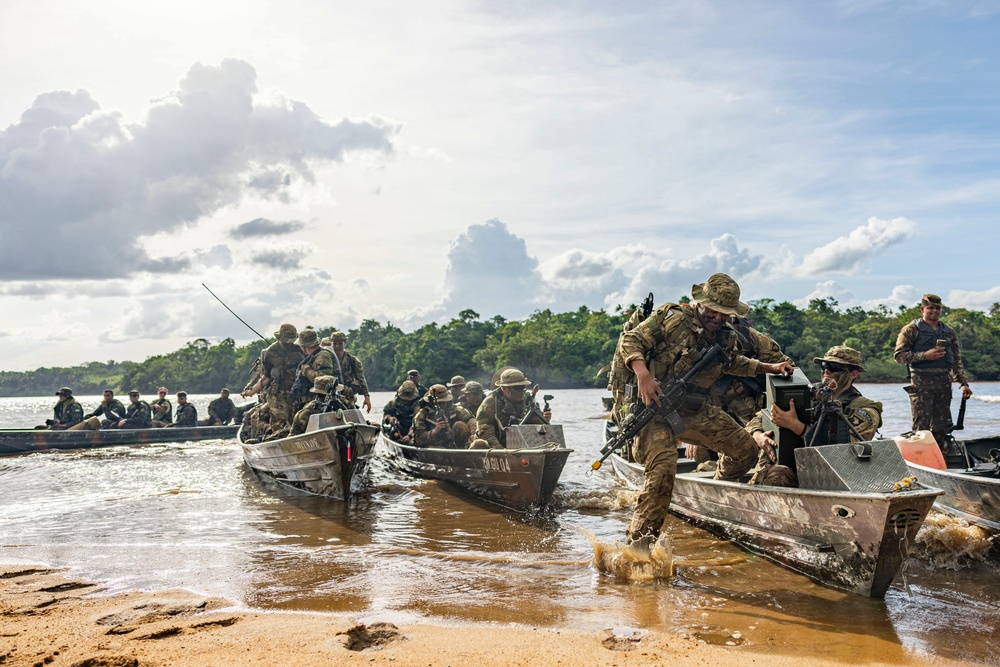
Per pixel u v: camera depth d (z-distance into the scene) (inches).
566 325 5531.5
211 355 6589.6
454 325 5900.6
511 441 351.6
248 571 224.4
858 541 182.2
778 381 223.8
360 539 274.1
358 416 397.4
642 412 223.8
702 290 230.1
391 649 151.8
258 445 442.6
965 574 210.8
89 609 185.2
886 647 150.5
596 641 155.6
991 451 275.4
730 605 182.5
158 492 402.6
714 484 248.2
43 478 465.1
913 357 352.2
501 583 207.5
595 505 341.4
